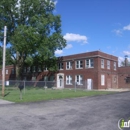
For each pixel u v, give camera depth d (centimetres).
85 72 4088
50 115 1189
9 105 1580
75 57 4312
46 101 1827
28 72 5562
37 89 3525
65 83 4444
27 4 3741
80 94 2491
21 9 3809
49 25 3950
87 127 917
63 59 4566
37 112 1284
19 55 4069
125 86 4412
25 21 3956
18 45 3447
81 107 1479
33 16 3694
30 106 1530
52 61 4531
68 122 1014
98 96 2277
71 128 901
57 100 1903
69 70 4412
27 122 1017
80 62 4222
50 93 2645
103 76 4019
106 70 4131
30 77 5484
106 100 1886
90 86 3956
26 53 3834
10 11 3803
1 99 1934
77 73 4234
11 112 1283
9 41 3844
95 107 1477
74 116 1158
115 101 1806
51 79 4816
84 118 1104
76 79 4241
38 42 3653
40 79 5156
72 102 1759
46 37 3909
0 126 938
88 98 2073
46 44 3825
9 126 939
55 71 4728
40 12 3947
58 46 4084
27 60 3834
